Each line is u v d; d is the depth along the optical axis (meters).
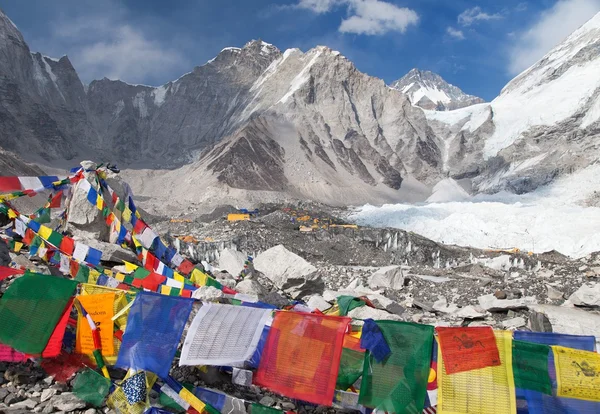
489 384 6.29
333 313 12.91
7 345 7.94
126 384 7.23
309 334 6.92
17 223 13.36
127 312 7.94
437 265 53.59
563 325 14.16
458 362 6.39
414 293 23.12
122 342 7.52
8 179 13.95
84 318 8.03
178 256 16.31
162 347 7.27
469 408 6.27
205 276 13.66
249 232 48.84
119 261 14.83
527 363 6.32
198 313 7.34
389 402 6.47
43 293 8.12
